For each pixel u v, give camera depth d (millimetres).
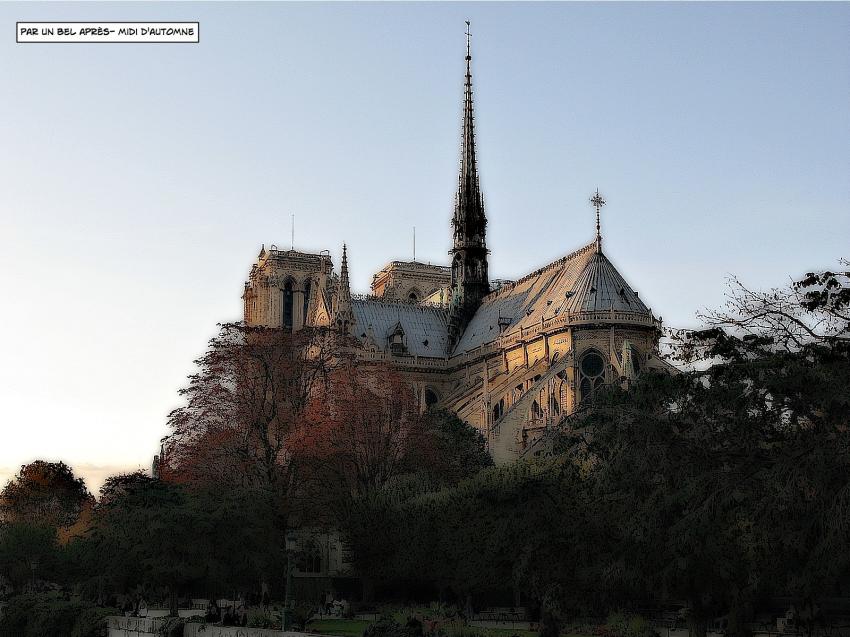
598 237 149125
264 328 115562
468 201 180250
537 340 144875
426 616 83125
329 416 109188
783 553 50500
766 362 52500
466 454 120438
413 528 93250
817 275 53125
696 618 57656
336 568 119250
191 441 110312
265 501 86000
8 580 145625
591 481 67812
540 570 67000
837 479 48844
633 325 136750
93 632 78188
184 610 91875
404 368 166500
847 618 56531
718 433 56781
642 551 56406
